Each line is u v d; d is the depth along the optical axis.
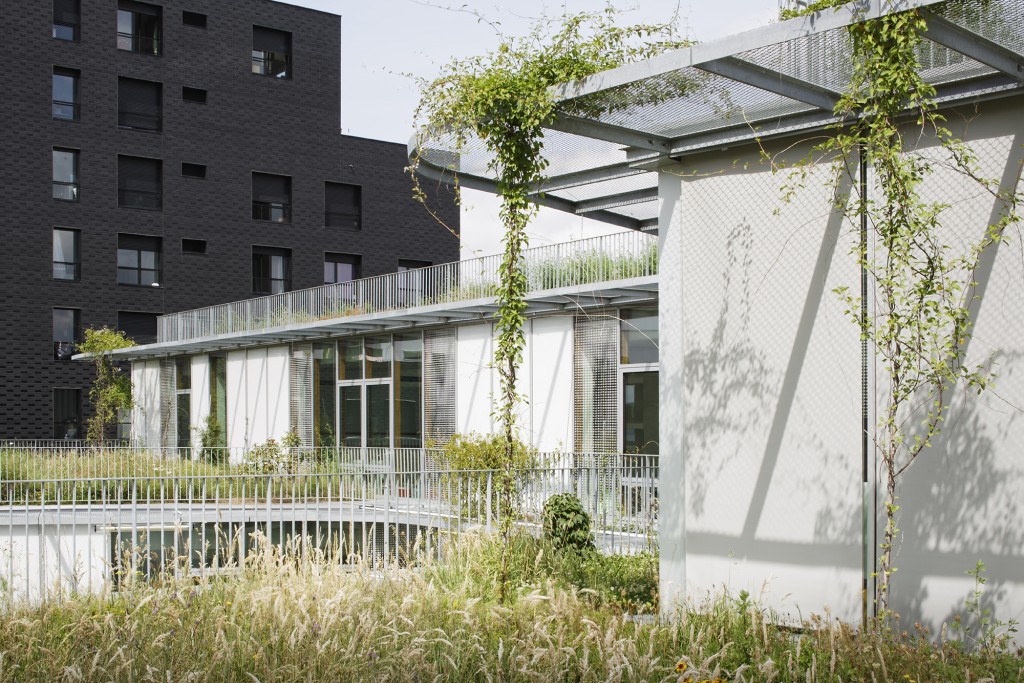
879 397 6.55
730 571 7.23
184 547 12.11
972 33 5.36
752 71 5.98
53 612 6.68
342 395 18.84
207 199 28.77
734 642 5.54
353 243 30.56
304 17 30.41
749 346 7.23
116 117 27.70
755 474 7.14
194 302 28.44
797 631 6.68
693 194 7.58
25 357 26.47
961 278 6.27
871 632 5.70
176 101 28.53
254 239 29.25
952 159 6.28
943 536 6.27
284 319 19.80
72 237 27.39
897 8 5.11
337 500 13.67
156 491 15.14
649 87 6.33
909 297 6.38
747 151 7.28
